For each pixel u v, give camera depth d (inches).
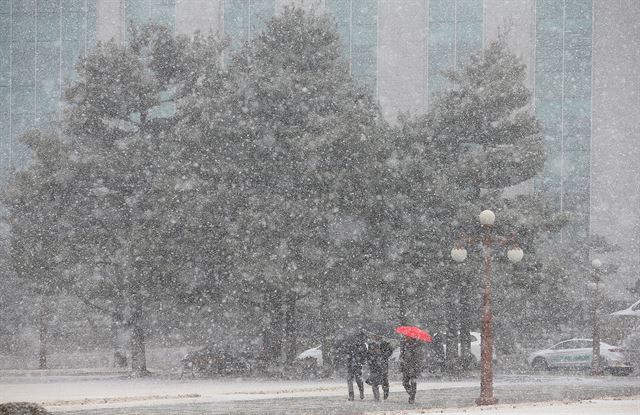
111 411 1573.6
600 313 5022.1
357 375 1862.7
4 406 1049.5
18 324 4658.0
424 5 7116.1
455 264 3260.3
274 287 3014.3
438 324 3383.4
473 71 3631.9
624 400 1833.2
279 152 3154.5
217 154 3164.4
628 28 6855.3
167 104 6806.1
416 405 1720.0
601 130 6815.9
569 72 6894.7
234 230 3031.5
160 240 3088.1
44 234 3430.1
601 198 6766.7
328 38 3307.1
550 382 2731.3
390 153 3353.8
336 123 3110.2
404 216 3312.0
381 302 3376.0
